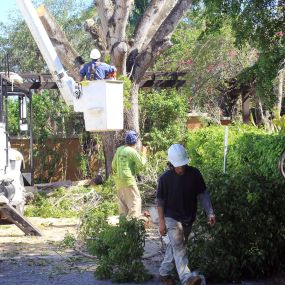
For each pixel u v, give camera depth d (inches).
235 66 1022.4
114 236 335.6
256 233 331.3
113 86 426.6
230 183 331.0
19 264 388.5
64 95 451.8
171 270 316.8
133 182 467.5
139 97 906.7
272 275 341.1
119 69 733.9
